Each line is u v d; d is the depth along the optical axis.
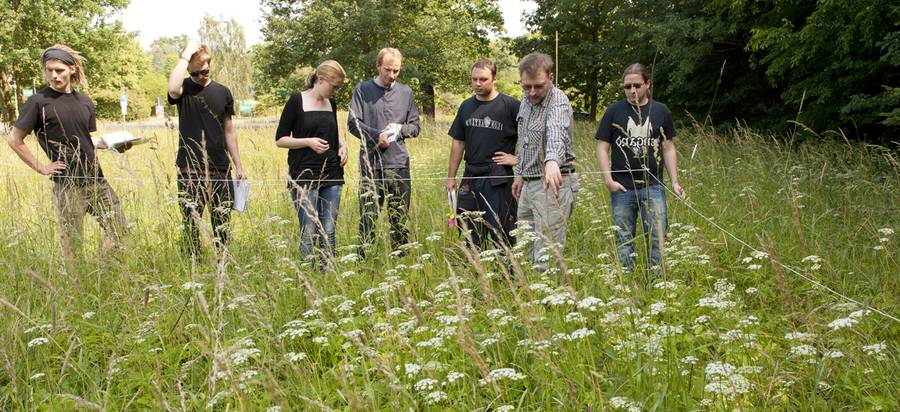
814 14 8.62
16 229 4.65
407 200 5.23
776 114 12.00
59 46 4.93
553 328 3.03
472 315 3.26
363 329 3.37
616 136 4.61
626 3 20.28
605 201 5.99
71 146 4.88
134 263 4.14
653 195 4.48
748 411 2.44
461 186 4.84
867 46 8.17
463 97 31.22
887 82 8.88
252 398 2.71
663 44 13.10
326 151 5.04
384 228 4.10
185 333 3.34
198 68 5.04
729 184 7.17
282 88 28.58
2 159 9.25
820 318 3.07
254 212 5.42
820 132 9.89
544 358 2.53
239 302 3.30
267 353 3.09
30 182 6.47
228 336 3.36
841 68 9.09
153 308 3.68
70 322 3.51
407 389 2.66
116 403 2.88
